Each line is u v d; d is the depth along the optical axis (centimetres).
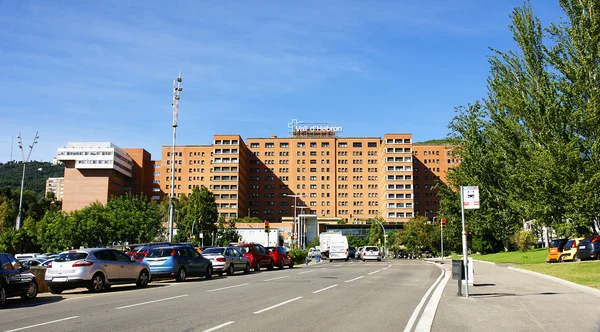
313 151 17300
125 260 2080
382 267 3878
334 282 2261
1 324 1107
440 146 16475
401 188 15025
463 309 1301
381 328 1025
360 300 1528
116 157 14850
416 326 1048
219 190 15700
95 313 1264
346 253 5853
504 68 3769
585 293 1666
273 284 2162
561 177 2972
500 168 4803
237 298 1594
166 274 2414
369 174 17000
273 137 17638
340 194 16988
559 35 3159
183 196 13425
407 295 1678
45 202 12850
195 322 1098
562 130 3088
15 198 12106
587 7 3048
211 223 9131
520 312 1238
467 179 5250
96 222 7119
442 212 6147
